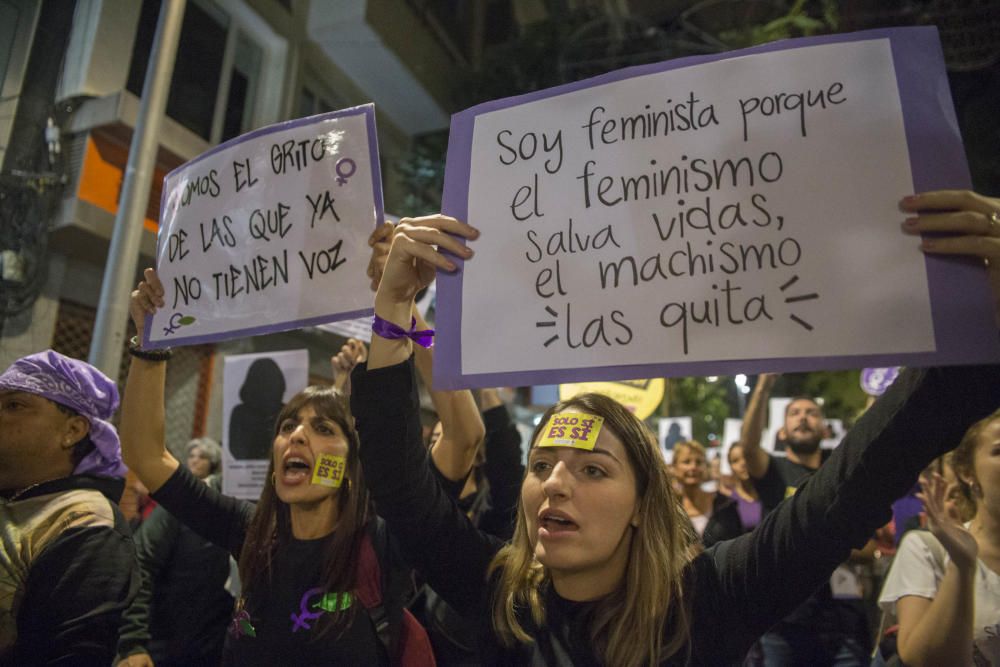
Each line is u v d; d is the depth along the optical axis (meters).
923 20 6.42
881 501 1.26
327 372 10.15
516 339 1.52
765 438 5.65
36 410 1.98
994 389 1.23
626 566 1.42
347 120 1.97
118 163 5.82
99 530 1.81
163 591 2.97
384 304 1.61
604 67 10.86
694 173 1.48
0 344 3.99
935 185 1.31
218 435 8.19
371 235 1.88
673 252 1.45
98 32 4.71
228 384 3.53
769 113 1.45
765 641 3.54
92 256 6.05
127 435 2.22
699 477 5.17
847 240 1.34
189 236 2.11
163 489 2.24
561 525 1.38
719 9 9.45
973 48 6.20
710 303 1.40
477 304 1.56
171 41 4.25
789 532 1.33
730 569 1.40
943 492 1.77
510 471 2.81
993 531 1.90
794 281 1.35
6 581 1.73
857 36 1.43
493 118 1.68
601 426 1.44
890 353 1.26
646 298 1.45
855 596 3.47
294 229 1.96
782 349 1.33
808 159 1.40
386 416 1.58
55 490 1.93
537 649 1.40
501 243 1.58
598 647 1.34
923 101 1.36
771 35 8.66
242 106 8.47
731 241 1.41
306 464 2.05
